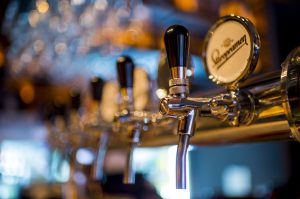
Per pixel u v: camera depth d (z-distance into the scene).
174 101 0.52
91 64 2.54
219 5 2.04
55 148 1.53
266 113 0.56
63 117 1.39
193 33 2.06
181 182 0.52
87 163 1.68
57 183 2.45
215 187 3.26
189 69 0.71
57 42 2.34
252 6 2.08
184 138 0.53
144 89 0.91
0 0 2.12
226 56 0.59
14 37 2.39
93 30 2.22
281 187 1.55
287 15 2.12
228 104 0.55
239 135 0.64
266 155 2.71
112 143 1.07
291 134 0.55
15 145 3.52
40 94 3.41
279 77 0.54
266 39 2.03
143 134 0.83
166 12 2.08
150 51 2.21
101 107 1.04
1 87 3.32
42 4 2.07
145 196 2.16
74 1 2.05
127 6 2.04
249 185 2.87
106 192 2.05
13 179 3.35
